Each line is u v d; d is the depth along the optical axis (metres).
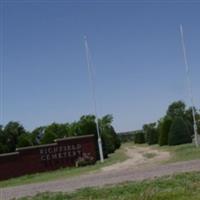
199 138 54.47
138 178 20.50
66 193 18.16
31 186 24.44
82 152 41.06
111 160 40.56
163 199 13.99
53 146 40.16
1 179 37.06
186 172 19.86
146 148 63.72
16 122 64.12
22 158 38.50
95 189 18.08
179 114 81.56
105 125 71.50
